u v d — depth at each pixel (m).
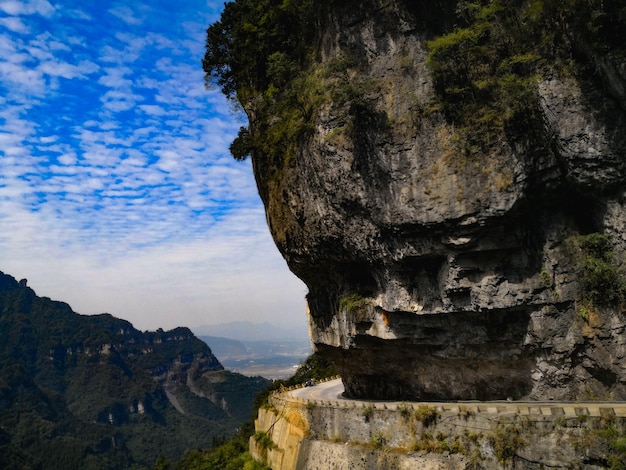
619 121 24.28
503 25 28.23
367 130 31.33
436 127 29.17
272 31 41.75
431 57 28.78
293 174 37.16
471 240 27.69
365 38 33.91
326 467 32.59
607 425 21.08
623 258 24.97
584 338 25.80
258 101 42.38
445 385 32.69
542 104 26.09
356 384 41.03
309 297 43.59
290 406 42.28
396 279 31.67
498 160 27.11
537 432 22.83
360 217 32.47
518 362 28.64
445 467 25.33
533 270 27.36
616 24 23.39
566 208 27.14
